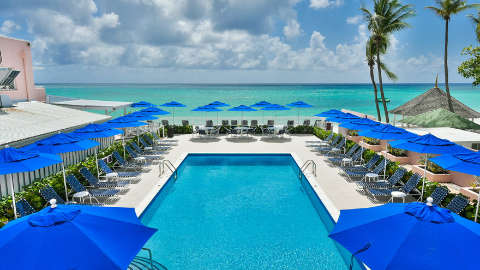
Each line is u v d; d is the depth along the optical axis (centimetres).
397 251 395
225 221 902
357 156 1298
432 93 2202
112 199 996
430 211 446
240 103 6309
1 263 359
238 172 1393
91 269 371
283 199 1072
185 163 1548
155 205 1016
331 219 866
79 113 1658
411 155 1395
